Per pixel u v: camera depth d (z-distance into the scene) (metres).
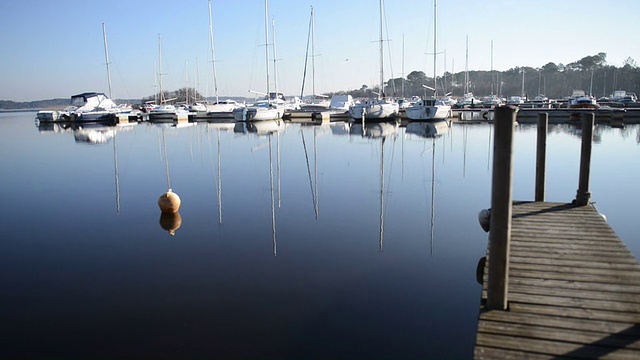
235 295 6.85
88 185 15.85
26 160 22.56
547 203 9.14
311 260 8.24
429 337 5.60
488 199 12.86
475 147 25.22
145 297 6.84
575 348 3.95
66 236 9.94
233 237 9.67
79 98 52.19
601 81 116.38
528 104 54.34
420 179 16.12
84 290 7.14
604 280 5.31
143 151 25.56
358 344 5.46
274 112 49.22
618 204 11.84
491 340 4.10
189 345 5.50
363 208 11.96
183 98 75.50
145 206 12.59
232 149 25.80
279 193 14.02
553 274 5.51
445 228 10.07
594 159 19.48
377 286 7.08
